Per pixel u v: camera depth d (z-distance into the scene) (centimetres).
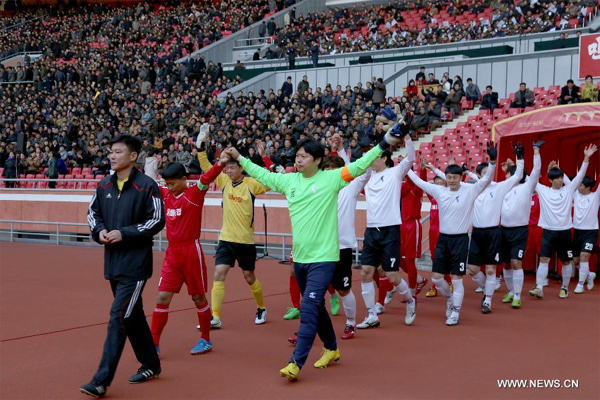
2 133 2508
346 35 2936
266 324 712
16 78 3108
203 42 3244
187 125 2114
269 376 510
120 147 475
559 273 1059
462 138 1711
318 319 508
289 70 2620
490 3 2772
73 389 482
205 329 586
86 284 1016
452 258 708
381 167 703
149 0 4056
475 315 761
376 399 450
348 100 1962
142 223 472
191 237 574
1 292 938
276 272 1144
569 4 2484
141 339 494
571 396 454
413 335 652
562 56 2000
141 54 3100
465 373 512
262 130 1864
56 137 2261
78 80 2931
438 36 2586
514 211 811
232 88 2495
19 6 4312
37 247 1639
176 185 571
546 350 585
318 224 497
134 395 465
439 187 722
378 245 691
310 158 499
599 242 1022
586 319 732
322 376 508
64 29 3794
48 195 1880
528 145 1094
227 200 694
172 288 576
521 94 1788
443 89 1989
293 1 3547
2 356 579
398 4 3095
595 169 1147
